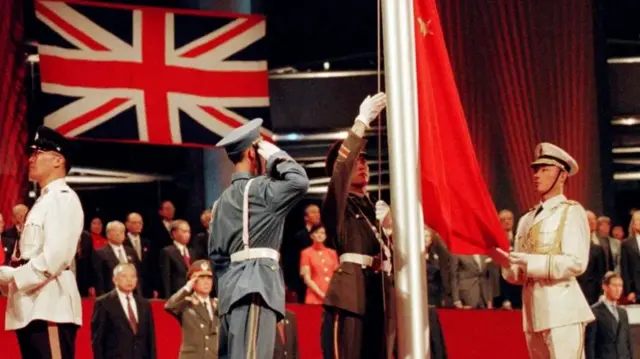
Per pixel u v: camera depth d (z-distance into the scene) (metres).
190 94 17.75
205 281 13.27
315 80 23.36
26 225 9.40
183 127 17.70
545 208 9.84
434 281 15.80
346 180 8.31
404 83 8.40
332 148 8.99
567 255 9.50
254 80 17.97
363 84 23.25
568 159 9.87
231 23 18.02
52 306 9.32
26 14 22.62
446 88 8.98
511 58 21.08
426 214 8.84
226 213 8.30
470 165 8.96
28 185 19.19
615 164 22.52
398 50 8.41
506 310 13.98
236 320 8.06
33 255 9.30
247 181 8.37
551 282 9.59
